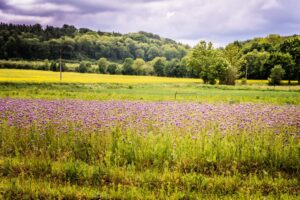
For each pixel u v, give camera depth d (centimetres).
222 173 786
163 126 1052
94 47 16775
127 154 865
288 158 838
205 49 7600
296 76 8831
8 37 13012
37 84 4866
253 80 9538
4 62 11075
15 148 889
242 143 916
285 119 1185
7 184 689
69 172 760
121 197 654
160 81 8206
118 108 1488
